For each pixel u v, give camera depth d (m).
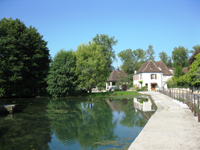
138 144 5.99
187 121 9.45
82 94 44.53
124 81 54.44
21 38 36.84
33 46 39.12
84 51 41.38
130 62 78.00
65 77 40.16
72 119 15.68
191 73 22.77
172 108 14.67
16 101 32.50
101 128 12.29
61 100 34.22
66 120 15.25
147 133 7.32
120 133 10.88
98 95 43.38
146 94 42.69
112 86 62.22
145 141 6.30
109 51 56.09
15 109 22.00
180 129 7.83
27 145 9.09
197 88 29.38
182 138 6.55
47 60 43.56
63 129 12.17
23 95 41.44
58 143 9.27
